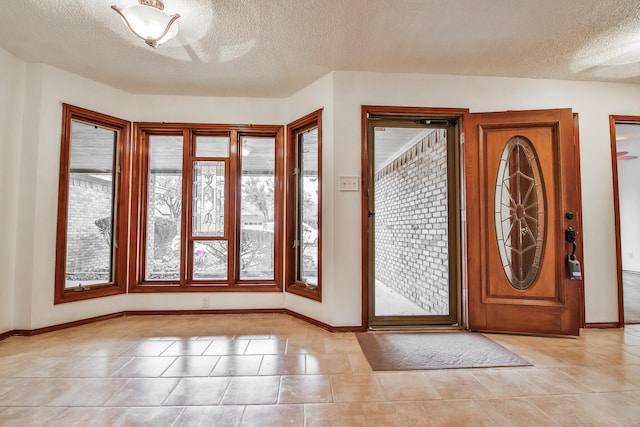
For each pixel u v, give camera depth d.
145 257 3.36
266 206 3.48
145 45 2.44
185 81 3.03
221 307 3.27
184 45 2.43
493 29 2.24
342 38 2.35
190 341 2.50
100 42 2.40
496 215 2.78
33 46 2.46
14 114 2.63
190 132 3.36
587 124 2.96
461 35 2.31
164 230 3.39
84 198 3.04
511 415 1.54
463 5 1.99
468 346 2.41
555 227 2.66
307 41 2.39
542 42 2.39
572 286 2.61
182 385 1.81
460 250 2.91
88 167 3.07
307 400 1.67
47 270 2.72
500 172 2.80
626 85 3.03
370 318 2.88
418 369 2.03
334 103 2.83
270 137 3.51
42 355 2.22
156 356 2.21
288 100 3.39
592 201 2.90
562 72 2.85
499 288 2.73
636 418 1.51
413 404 1.63
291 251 3.32
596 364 2.10
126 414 1.53
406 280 4.45
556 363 2.12
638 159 6.62
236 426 1.44
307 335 2.65
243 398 1.68
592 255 2.87
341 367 2.05
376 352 2.29
